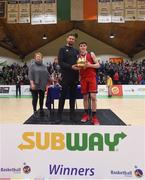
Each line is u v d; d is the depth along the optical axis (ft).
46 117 22.68
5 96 63.46
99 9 45.88
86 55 19.40
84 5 46.83
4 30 62.23
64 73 19.52
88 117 20.24
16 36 66.18
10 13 46.32
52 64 69.10
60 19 47.06
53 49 73.10
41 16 46.14
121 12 45.60
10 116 29.73
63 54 19.39
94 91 19.38
